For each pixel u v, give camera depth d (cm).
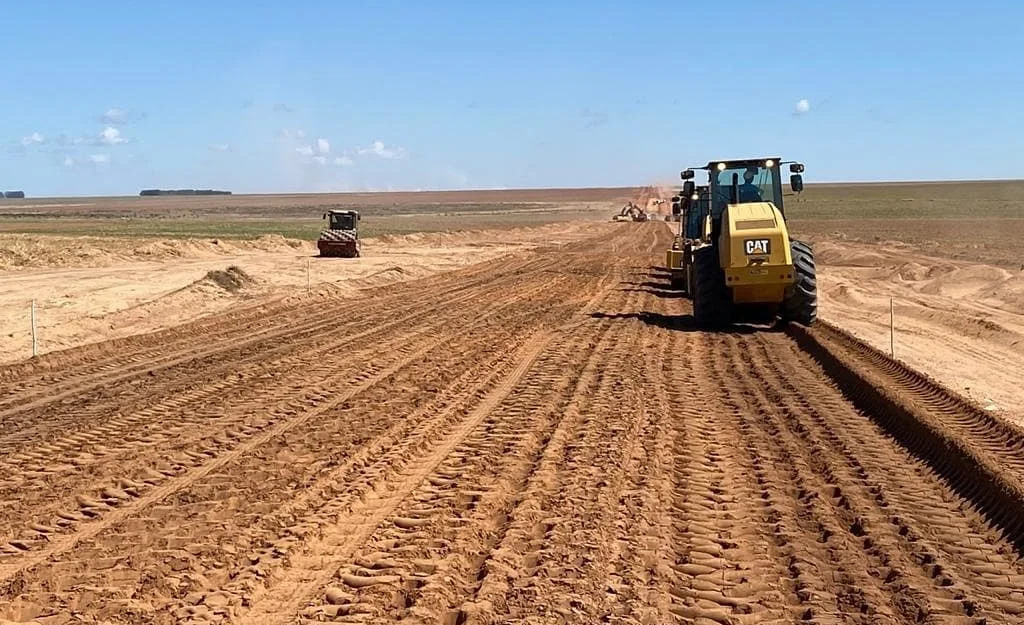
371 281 3359
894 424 1080
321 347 1720
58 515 774
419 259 4653
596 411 1166
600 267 4094
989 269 2962
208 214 14288
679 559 686
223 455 959
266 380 1378
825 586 637
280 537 717
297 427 1077
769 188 2100
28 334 1895
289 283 3183
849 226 6938
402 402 1220
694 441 1025
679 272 2909
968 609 597
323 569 659
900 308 2414
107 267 3662
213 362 1545
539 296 2802
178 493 827
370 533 730
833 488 850
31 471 899
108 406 1194
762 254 1898
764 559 688
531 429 1068
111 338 1928
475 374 1436
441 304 2559
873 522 757
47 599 600
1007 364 1603
